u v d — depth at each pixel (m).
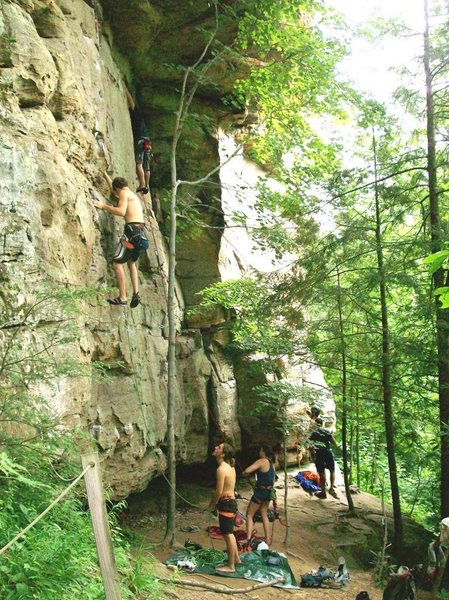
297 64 11.73
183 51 12.34
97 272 8.20
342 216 12.38
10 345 5.21
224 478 8.66
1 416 5.22
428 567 8.92
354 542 11.29
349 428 17.56
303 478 14.12
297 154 13.18
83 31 9.01
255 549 9.62
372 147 12.61
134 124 12.75
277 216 13.16
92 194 8.31
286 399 11.61
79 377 7.15
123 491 8.97
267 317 12.58
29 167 6.52
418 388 12.41
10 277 5.84
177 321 12.17
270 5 11.32
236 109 13.72
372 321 12.75
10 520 4.76
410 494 16.86
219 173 13.19
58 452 6.20
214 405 12.61
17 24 6.81
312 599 8.27
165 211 12.81
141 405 9.37
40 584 4.34
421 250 11.39
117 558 6.15
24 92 6.87
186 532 10.49
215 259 13.05
